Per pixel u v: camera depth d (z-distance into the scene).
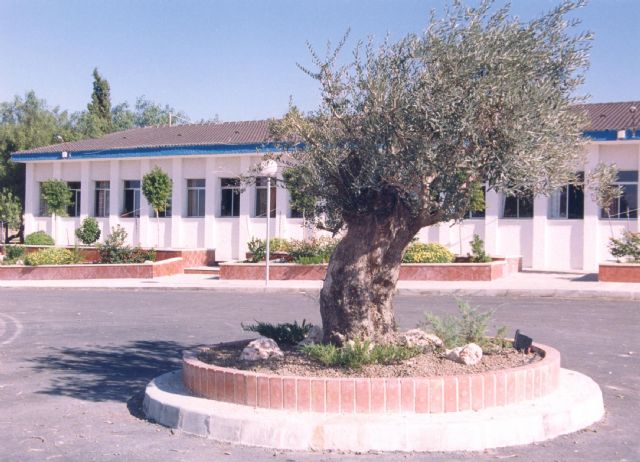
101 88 55.56
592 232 24.73
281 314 15.91
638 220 23.86
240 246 29.92
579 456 6.25
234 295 20.33
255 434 6.52
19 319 15.56
